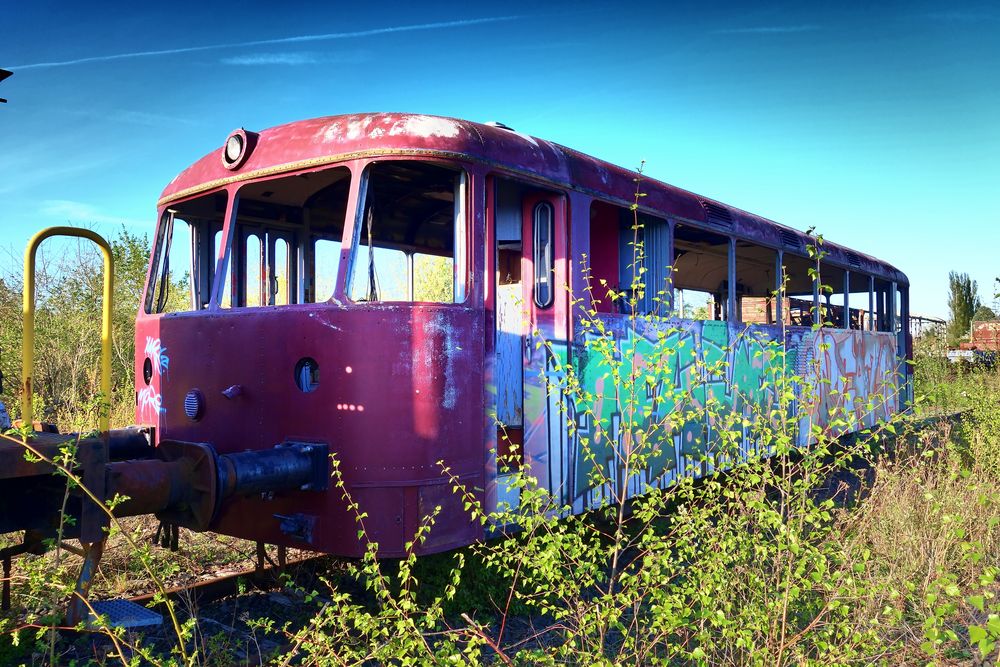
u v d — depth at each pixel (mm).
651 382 3834
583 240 5863
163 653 4410
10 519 3990
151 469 4211
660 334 3885
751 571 3832
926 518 5004
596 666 3273
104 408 4012
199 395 5395
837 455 4172
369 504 4562
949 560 4582
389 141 4805
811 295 12367
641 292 4469
